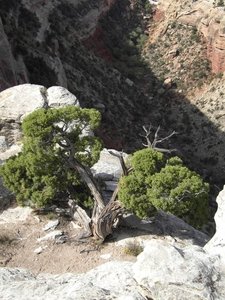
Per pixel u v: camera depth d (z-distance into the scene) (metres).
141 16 94.56
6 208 19.23
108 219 17.02
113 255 17.02
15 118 25.05
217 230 14.58
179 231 18.84
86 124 17.86
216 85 77.62
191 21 85.38
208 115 72.88
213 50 80.56
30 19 58.69
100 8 86.75
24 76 44.59
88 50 72.06
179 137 69.25
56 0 73.62
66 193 19.20
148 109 74.62
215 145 67.62
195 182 15.88
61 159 17.53
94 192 17.31
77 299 10.47
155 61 84.75
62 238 17.62
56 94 26.19
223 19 78.25
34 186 18.14
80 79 61.25
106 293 10.95
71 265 16.53
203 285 10.90
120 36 89.56
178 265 11.37
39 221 18.50
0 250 17.03
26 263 16.59
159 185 15.80
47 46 57.53
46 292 12.02
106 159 23.80
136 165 16.00
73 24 75.62
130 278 12.41
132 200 15.95
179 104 76.25
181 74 81.12
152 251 11.79
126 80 75.31
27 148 17.27
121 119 62.41
